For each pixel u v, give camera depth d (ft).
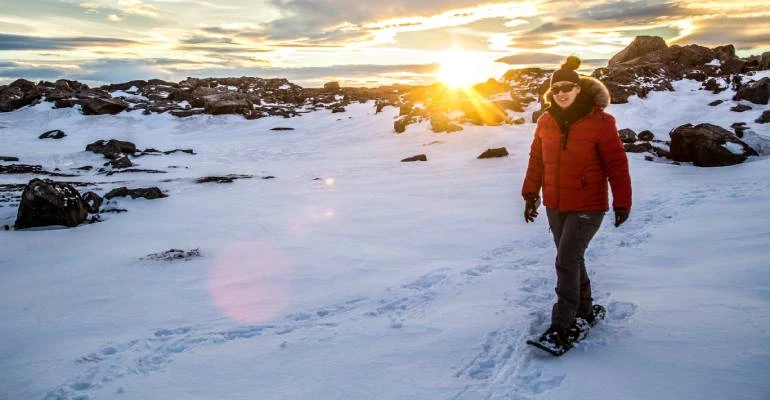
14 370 13.79
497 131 91.20
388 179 54.24
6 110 140.77
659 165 52.01
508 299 16.07
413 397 10.70
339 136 112.88
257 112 146.82
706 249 20.02
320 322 15.97
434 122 98.94
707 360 10.69
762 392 9.33
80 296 20.40
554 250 22.79
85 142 109.81
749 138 52.08
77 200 36.86
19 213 35.58
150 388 12.13
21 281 23.04
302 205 41.14
